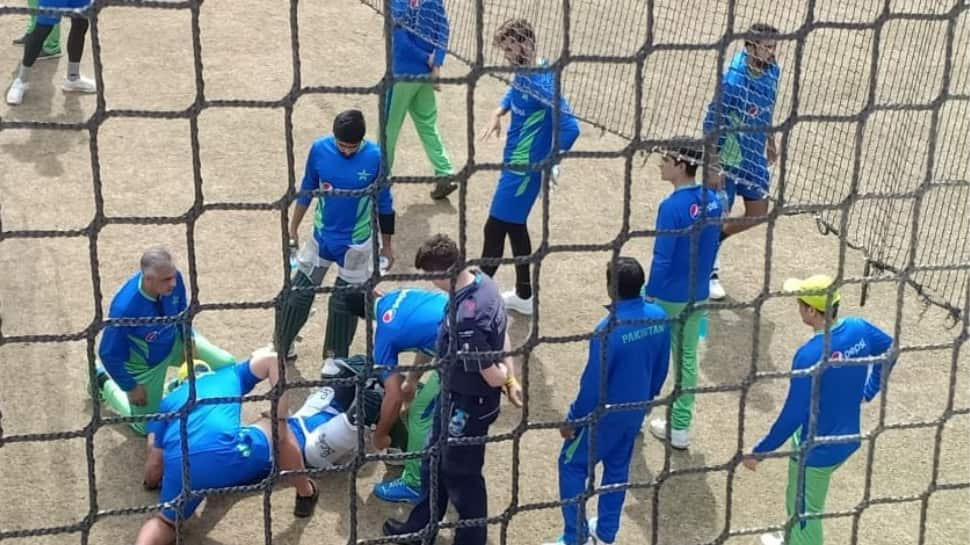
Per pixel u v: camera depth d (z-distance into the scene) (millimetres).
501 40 6691
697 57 10508
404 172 9055
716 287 7641
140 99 9742
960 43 10922
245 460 5398
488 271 7242
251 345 6852
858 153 4172
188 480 3908
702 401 6738
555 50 10516
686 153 5715
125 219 3588
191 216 3650
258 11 11656
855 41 10914
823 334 4758
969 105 10000
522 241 7133
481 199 8750
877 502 4812
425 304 5406
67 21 11047
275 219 8211
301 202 6719
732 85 6418
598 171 9156
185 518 5371
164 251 5527
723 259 8172
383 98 3682
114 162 8781
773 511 5934
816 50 10719
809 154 8828
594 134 9312
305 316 6531
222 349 6770
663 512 5898
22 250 7617
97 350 6355
